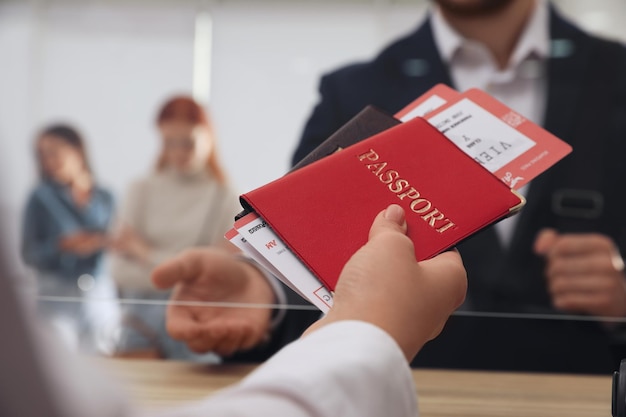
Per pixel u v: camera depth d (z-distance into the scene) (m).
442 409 0.52
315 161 0.50
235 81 3.02
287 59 2.91
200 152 2.24
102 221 2.71
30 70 3.56
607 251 0.99
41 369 0.20
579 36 1.26
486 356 0.61
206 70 3.16
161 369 0.53
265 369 0.31
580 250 0.95
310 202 0.46
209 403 0.28
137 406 0.25
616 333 0.63
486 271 0.88
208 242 2.01
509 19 1.23
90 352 0.53
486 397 0.54
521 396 0.55
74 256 2.49
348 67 1.10
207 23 3.20
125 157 3.31
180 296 0.62
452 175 0.48
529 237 1.00
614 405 0.48
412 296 0.37
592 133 1.18
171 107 2.36
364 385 0.31
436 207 0.46
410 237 0.44
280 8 2.91
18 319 0.19
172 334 0.56
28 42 3.61
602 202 1.07
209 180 2.13
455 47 1.20
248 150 2.38
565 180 1.10
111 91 3.38
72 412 0.20
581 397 0.55
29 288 0.22
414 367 0.60
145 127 3.41
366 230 0.45
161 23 3.40
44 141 3.20
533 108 1.21
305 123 1.03
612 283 0.88
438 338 0.62
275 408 0.27
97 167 3.22
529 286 0.86
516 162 0.51
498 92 1.24
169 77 3.41
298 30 2.96
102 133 3.37
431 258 0.43
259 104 2.85
